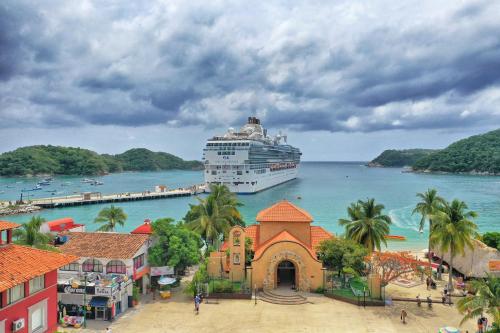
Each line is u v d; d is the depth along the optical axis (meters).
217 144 184.25
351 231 55.22
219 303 45.56
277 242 49.28
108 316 40.62
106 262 45.19
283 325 38.94
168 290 48.75
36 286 28.77
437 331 38.00
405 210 141.12
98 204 164.00
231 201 67.19
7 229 29.72
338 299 46.84
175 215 134.12
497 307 32.38
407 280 55.66
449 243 49.84
